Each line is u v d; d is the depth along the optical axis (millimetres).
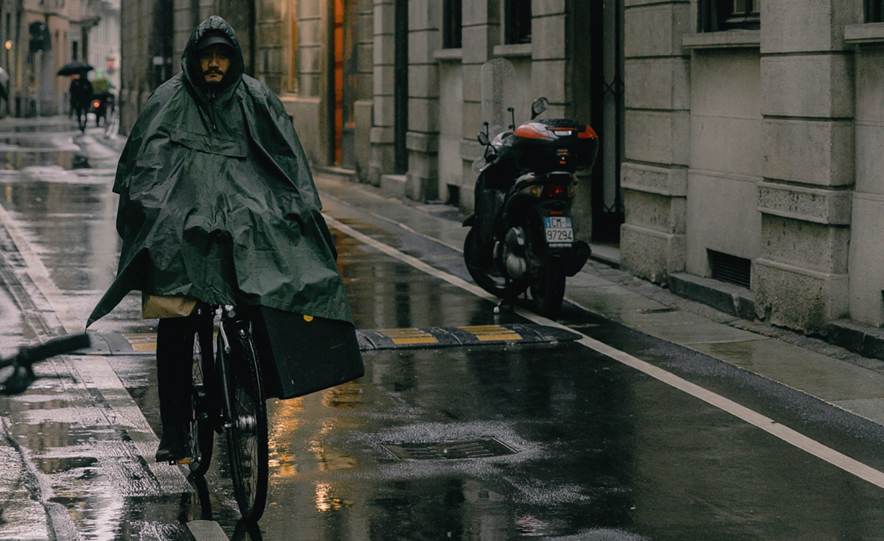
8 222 18703
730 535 5738
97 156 35281
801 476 6695
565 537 5676
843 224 10070
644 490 6422
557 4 15664
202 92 5965
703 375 9156
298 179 5938
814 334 10320
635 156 13617
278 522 5875
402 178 23906
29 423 7645
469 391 8633
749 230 11625
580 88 15711
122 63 56625
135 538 5641
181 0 43500
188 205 5738
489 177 12320
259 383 5672
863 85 9891
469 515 5980
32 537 5594
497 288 12578
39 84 80125
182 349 6199
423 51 21891
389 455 7051
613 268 14422
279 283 5676
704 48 12242
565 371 9273
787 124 10602
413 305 12188
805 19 10273
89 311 11672
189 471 6664
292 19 31844
